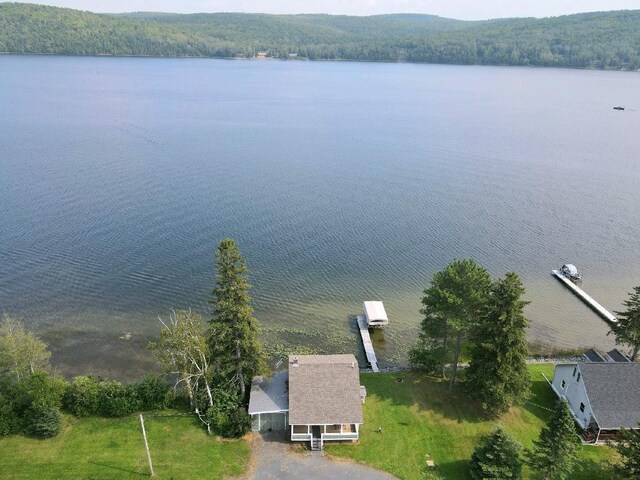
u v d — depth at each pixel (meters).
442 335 49.38
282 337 60.50
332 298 69.31
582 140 175.25
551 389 51.06
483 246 87.88
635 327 51.91
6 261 73.75
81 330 59.81
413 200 110.31
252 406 43.41
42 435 41.41
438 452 42.25
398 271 77.31
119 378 52.12
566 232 95.31
